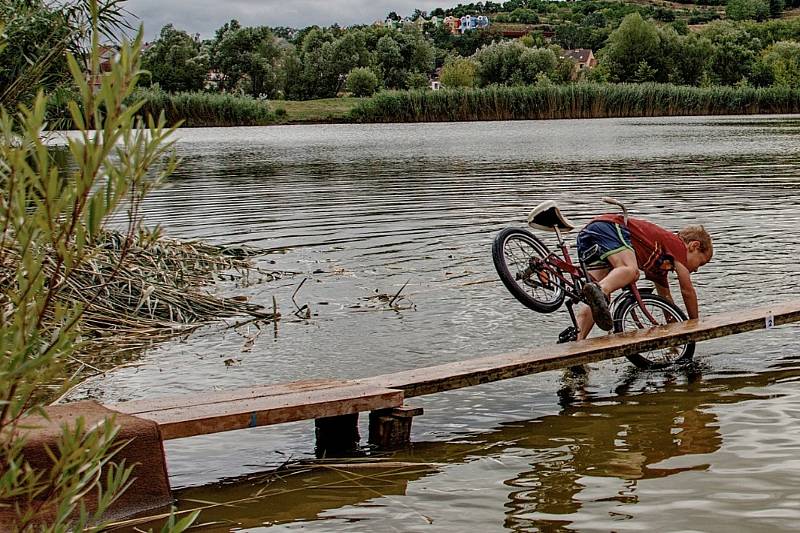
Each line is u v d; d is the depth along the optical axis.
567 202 16.19
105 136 1.77
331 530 4.22
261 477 4.95
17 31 5.94
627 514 4.27
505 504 4.45
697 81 99.12
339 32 107.50
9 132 1.82
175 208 16.53
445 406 6.05
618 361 7.08
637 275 7.18
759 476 4.66
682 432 5.36
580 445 5.23
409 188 19.28
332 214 15.29
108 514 4.38
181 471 5.05
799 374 6.51
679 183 19.45
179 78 83.75
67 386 2.05
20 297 1.85
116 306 8.62
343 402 5.29
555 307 7.21
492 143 36.53
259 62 97.19
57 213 1.79
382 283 9.81
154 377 6.80
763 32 123.81
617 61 99.56
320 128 58.31
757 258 10.66
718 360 6.97
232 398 5.33
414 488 4.70
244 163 27.92
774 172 21.67
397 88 104.94
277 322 8.40
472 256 11.19
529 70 93.38
